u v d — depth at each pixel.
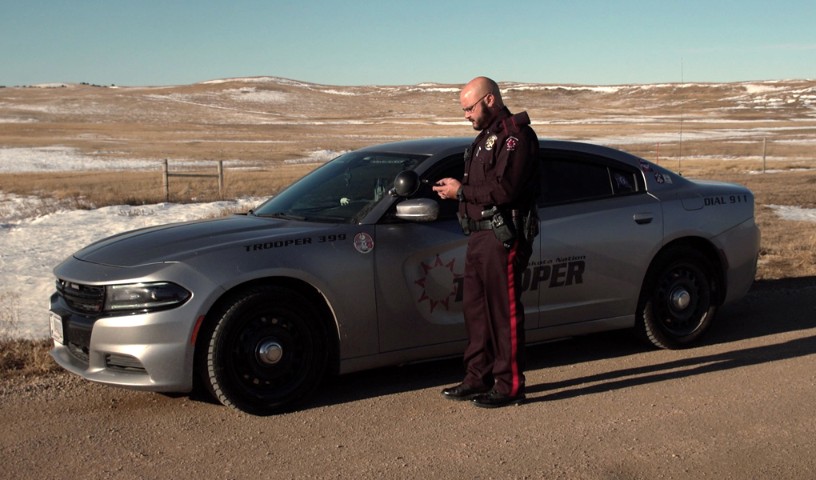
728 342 5.75
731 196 5.83
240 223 4.81
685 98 185.00
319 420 4.21
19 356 5.28
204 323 4.15
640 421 4.16
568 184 5.24
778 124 92.44
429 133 77.94
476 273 4.38
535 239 4.96
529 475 3.50
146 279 4.09
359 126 100.50
